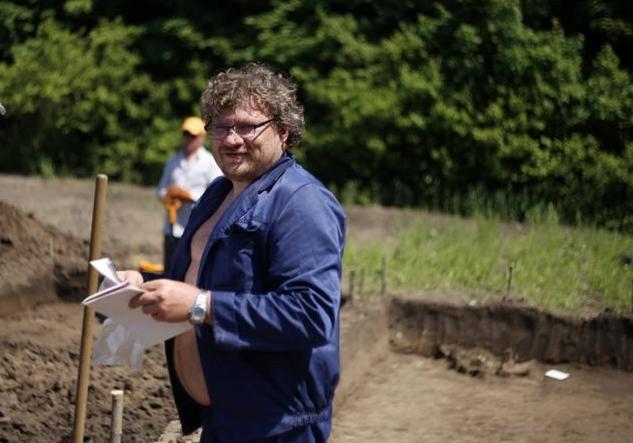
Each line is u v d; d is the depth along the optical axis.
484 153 12.90
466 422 6.75
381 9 14.17
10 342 7.15
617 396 7.48
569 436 6.53
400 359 8.21
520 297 8.59
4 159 14.51
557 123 12.95
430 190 13.12
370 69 13.64
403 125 13.02
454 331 8.41
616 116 12.84
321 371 3.49
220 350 3.34
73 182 13.84
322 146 13.50
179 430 5.50
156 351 7.18
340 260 3.46
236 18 14.92
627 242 10.64
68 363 6.89
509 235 10.96
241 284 3.42
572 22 13.91
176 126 14.48
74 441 4.37
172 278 3.77
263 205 3.43
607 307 8.47
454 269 9.37
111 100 14.38
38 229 9.02
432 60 13.31
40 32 14.92
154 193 13.43
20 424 5.62
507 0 13.17
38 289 8.37
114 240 10.34
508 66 12.99
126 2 15.65
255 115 3.47
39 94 14.20
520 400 7.29
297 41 14.15
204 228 3.72
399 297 8.64
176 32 14.79
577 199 12.53
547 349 8.23
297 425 3.45
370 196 13.40
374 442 6.27
